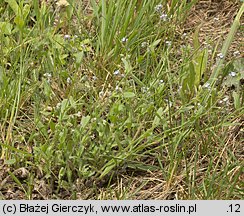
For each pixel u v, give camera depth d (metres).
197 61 3.64
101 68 3.69
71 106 3.22
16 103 3.45
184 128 3.36
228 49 3.93
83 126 3.14
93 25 3.98
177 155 3.29
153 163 3.35
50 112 3.39
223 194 3.15
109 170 3.18
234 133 3.50
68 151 3.15
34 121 3.36
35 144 3.27
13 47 3.66
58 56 3.59
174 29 3.95
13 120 3.37
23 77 3.51
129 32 3.89
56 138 3.17
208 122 3.45
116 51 3.71
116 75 3.54
